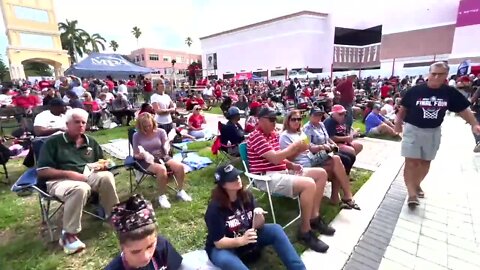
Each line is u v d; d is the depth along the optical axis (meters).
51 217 3.03
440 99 3.10
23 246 2.70
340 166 3.24
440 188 3.85
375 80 20.67
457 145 6.00
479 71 16.34
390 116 8.41
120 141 7.12
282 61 36.56
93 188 2.88
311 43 34.84
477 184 3.95
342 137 4.07
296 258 2.02
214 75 47.06
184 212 3.33
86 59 12.47
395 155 5.54
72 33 45.72
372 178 4.30
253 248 2.20
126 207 1.41
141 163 3.52
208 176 4.49
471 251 2.52
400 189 3.90
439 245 2.61
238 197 2.15
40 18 31.47
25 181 2.81
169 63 60.62
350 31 36.12
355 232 2.82
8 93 12.22
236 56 43.62
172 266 1.69
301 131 3.49
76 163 2.94
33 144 3.61
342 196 3.52
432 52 27.48
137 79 19.14
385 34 31.19
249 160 3.11
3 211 3.40
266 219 3.13
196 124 7.27
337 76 25.38
